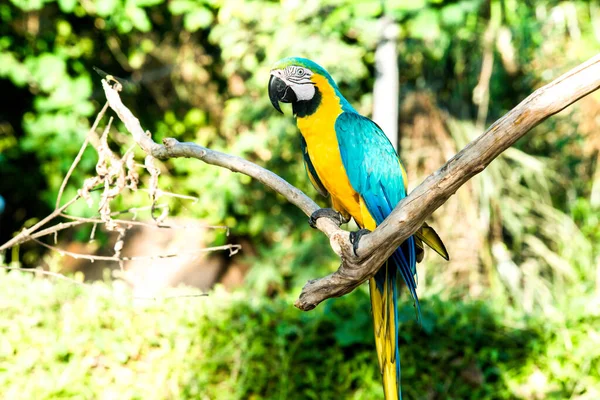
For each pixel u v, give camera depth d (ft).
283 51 24.34
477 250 24.48
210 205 27.76
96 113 28.68
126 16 24.98
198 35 29.96
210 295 15.72
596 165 27.86
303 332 14.87
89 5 26.76
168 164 28.91
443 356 14.82
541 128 27.61
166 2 28.55
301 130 11.58
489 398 14.67
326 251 26.35
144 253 25.12
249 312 15.26
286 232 28.07
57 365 14.39
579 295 17.26
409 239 10.48
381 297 10.70
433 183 8.20
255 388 14.73
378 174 11.26
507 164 26.71
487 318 15.29
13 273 15.61
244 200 28.22
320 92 11.47
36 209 30.60
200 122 29.63
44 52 26.50
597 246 25.86
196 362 14.76
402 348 14.88
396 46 24.77
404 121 25.30
